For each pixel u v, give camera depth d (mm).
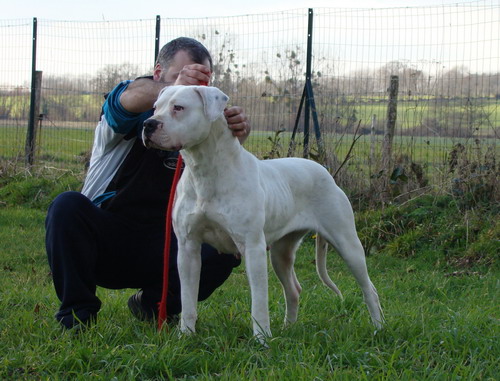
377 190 7582
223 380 2736
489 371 2982
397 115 7957
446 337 3383
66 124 10641
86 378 2809
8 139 10719
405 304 4656
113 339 3326
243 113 3316
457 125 7695
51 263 3516
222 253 3777
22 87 10648
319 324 3746
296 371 2824
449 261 6430
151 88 3463
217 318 3770
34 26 10391
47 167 10023
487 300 4855
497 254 6289
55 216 3467
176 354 3018
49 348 3203
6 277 5453
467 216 6844
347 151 8031
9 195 9445
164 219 3779
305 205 3852
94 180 3809
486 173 7188
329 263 6418
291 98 8750
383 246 6988
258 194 3307
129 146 3760
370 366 2988
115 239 3680
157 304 3869
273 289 5023
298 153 8109
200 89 3146
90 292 3566
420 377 2871
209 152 3217
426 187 7469
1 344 3291
